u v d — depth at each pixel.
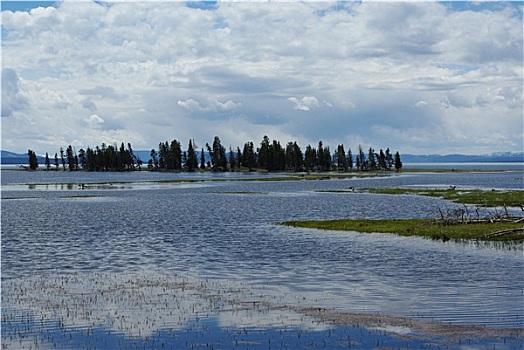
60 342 21.52
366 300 26.97
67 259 39.62
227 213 76.62
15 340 21.77
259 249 43.31
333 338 21.38
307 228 56.66
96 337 22.03
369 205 88.25
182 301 27.20
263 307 25.94
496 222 54.09
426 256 38.78
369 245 44.41
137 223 63.94
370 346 20.41
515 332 21.61
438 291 28.44
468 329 22.06
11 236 52.78
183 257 40.03
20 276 33.62
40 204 95.81
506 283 29.98
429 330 22.03
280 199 104.19
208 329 22.78
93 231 56.41
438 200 96.31
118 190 140.12
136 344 21.23
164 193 126.25
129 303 26.91
